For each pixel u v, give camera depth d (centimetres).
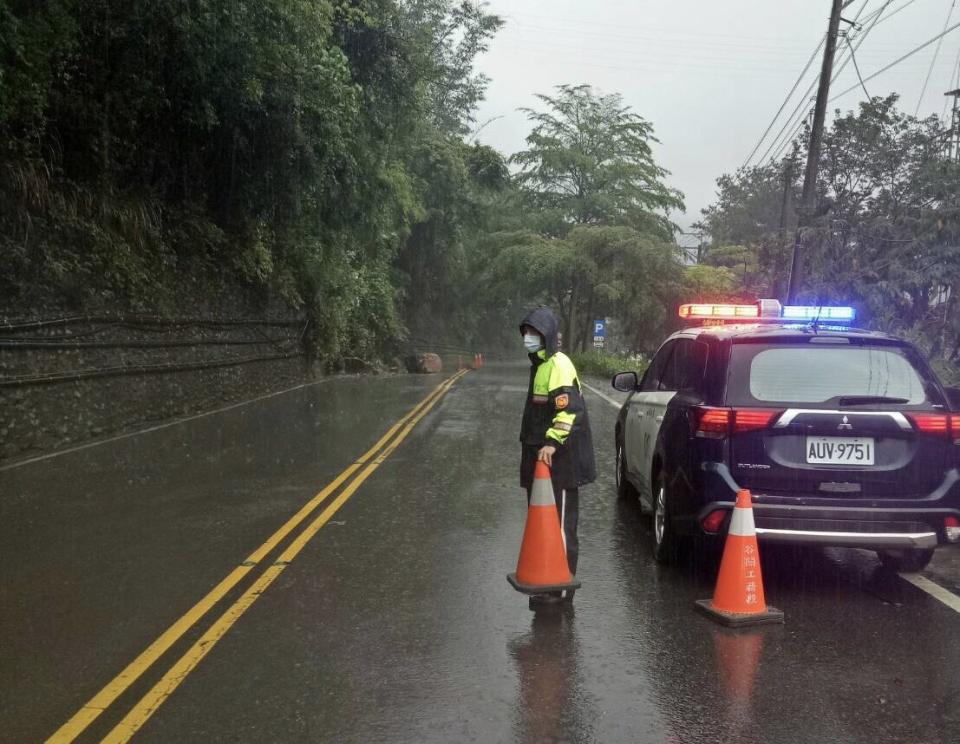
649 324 4322
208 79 1434
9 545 666
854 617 516
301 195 1927
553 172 4572
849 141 1873
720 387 562
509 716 379
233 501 835
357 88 1734
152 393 1486
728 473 544
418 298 4788
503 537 701
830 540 531
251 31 1385
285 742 356
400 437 1317
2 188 1075
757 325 648
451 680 418
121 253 1375
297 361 2583
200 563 620
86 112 1278
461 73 3788
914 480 535
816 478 534
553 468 552
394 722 373
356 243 2633
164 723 372
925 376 563
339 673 426
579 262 3981
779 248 2227
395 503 832
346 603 533
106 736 360
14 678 418
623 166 4462
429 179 3869
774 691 407
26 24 1030
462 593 554
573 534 564
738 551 508
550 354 551
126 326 1389
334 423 1502
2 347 1045
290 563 621
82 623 495
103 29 1244
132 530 716
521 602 537
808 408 542
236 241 1942
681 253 4228
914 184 1703
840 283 1689
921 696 403
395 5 2161
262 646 461
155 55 1330
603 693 404
